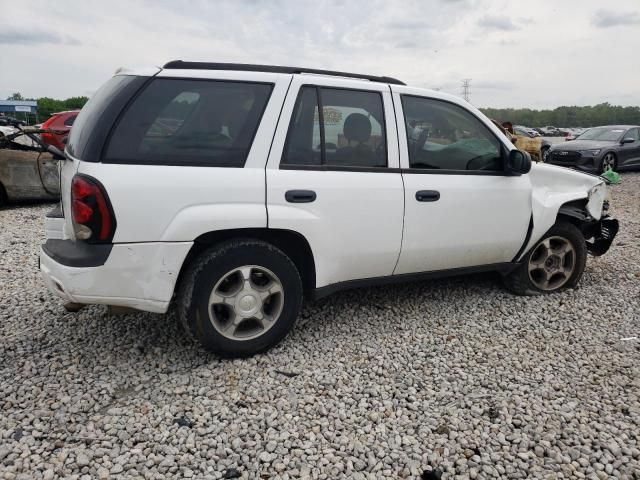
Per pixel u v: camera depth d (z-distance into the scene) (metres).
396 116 3.45
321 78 3.23
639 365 3.23
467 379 3.04
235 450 2.38
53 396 2.75
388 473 2.26
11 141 8.26
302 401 2.76
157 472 2.22
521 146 10.89
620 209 8.99
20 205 8.49
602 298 4.36
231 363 3.11
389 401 2.79
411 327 3.73
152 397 2.76
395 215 3.39
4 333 3.48
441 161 3.65
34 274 4.77
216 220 2.83
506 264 4.14
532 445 2.46
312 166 3.14
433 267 3.76
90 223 2.63
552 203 4.10
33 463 2.24
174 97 2.86
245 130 2.97
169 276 2.82
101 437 2.43
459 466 2.31
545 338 3.61
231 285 3.06
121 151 2.71
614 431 2.56
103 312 3.84
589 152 13.52
